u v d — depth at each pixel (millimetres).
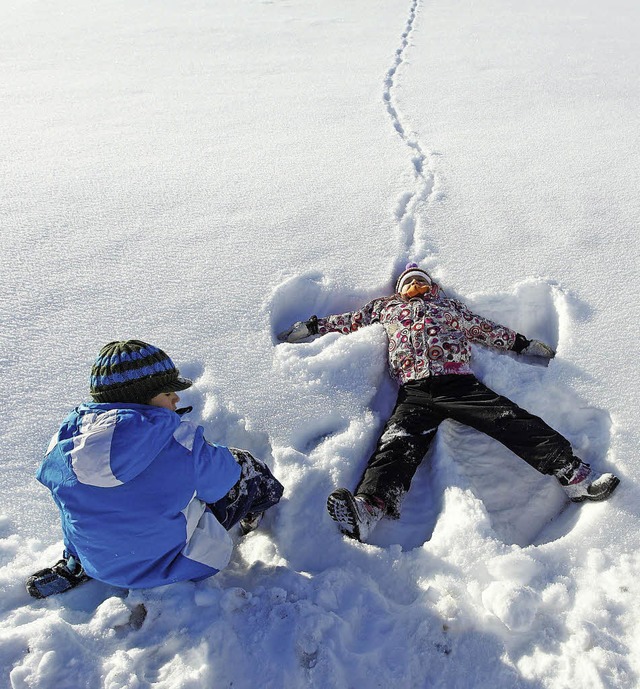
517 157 4594
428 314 2863
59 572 1849
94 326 2814
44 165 4453
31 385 2490
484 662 1733
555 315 3066
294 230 3635
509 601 1760
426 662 1744
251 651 1701
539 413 2611
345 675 1683
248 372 2641
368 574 1995
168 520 1712
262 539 2145
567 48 7957
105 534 1670
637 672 1651
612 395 2523
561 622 1800
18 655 1631
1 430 2305
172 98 6148
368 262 3398
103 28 9672
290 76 6891
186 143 4941
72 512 1657
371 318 3033
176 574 1790
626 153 4609
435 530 2172
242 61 7586
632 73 6766
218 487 1822
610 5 11344
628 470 2240
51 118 5551
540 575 1929
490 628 1796
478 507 2166
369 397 2656
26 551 1954
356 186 4156
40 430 2320
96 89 6480
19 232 3494
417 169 4449
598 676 1636
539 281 3168
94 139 5020
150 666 1665
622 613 1802
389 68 7137
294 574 1924
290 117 5547
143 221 3688
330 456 2348
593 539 2021
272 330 3014
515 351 2967
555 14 10398
